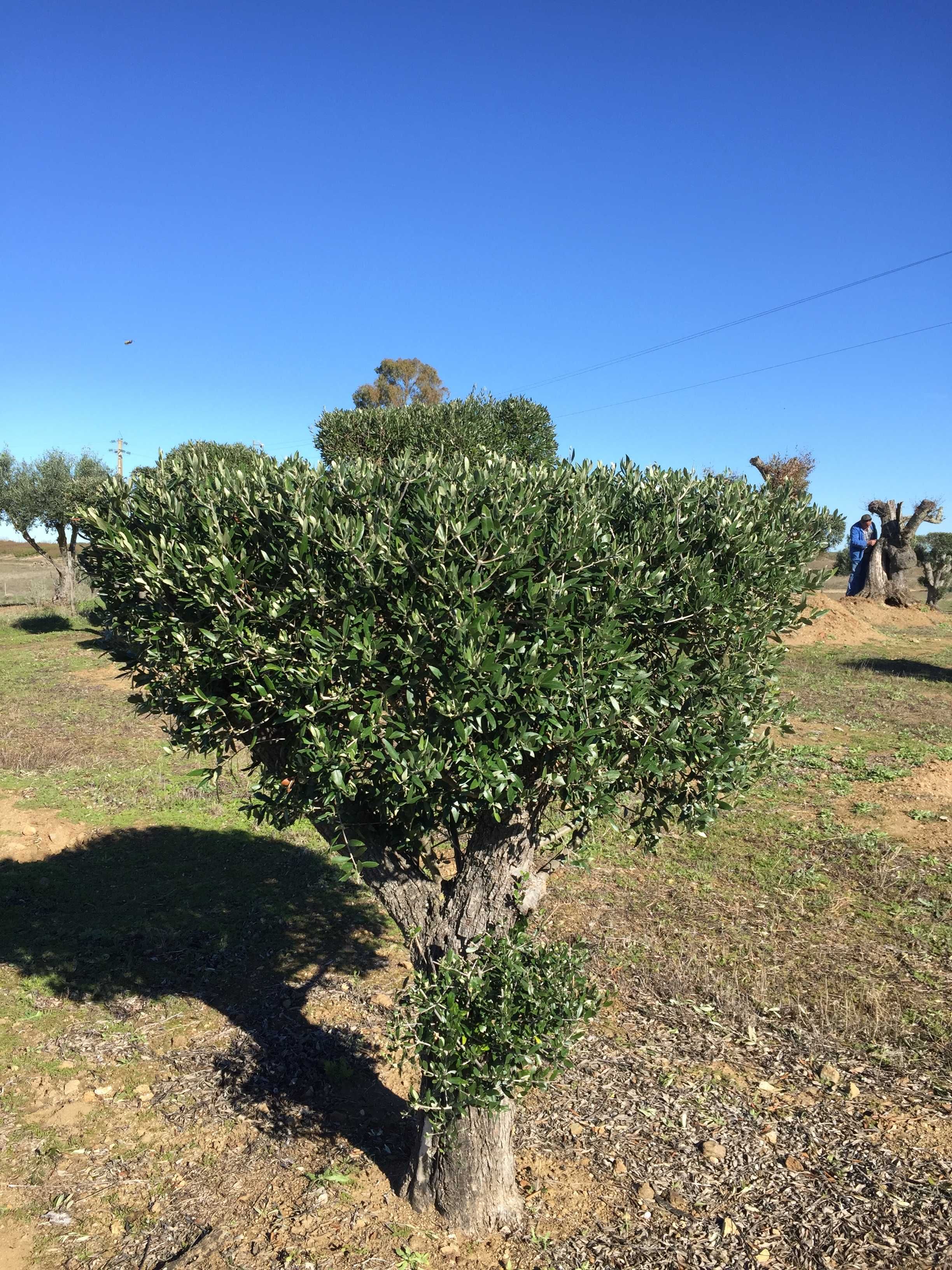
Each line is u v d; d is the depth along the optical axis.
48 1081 5.09
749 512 3.60
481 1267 3.74
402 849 4.03
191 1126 4.72
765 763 3.92
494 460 3.51
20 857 8.45
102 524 3.48
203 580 3.25
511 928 3.90
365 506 3.30
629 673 3.22
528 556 3.10
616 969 6.20
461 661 2.99
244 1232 3.95
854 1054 5.15
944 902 7.05
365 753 3.20
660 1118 4.65
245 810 3.75
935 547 36.88
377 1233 3.93
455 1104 3.66
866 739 11.92
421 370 53.59
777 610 3.75
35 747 12.04
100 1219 4.05
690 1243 3.84
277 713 3.47
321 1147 4.56
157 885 7.91
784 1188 4.12
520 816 3.87
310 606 3.20
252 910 7.45
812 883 7.54
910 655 18.39
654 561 3.46
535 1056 3.47
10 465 30.59
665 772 3.43
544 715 3.17
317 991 6.18
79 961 6.51
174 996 6.08
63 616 28.34
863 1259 3.69
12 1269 3.74
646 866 8.03
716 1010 5.68
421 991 3.60
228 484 3.37
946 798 9.43
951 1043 5.17
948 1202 3.94
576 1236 3.90
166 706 3.73
